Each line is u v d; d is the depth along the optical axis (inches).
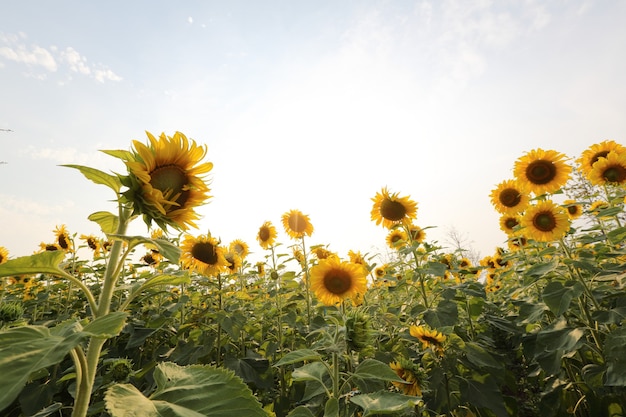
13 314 141.6
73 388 110.9
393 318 181.3
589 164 222.4
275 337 224.1
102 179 61.1
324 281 169.8
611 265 177.3
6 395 31.4
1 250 229.9
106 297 55.2
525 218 192.2
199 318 203.5
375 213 229.8
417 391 142.6
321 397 141.4
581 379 171.6
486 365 154.9
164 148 66.9
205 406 49.9
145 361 206.2
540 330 173.8
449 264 290.5
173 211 65.9
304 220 283.3
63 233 270.5
